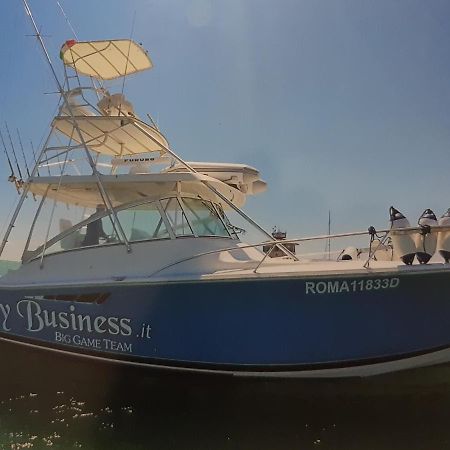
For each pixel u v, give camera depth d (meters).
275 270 5.71
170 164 7.84
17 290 6.27
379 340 5.48
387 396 5.76
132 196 6.88
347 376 5.67
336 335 5.51
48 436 5.30
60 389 6.21
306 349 5.53
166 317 5.79
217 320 5.67
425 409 5.76
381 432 5.38
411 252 5.47
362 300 5.48
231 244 6.86
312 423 5.62
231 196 7.67
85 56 7.17
